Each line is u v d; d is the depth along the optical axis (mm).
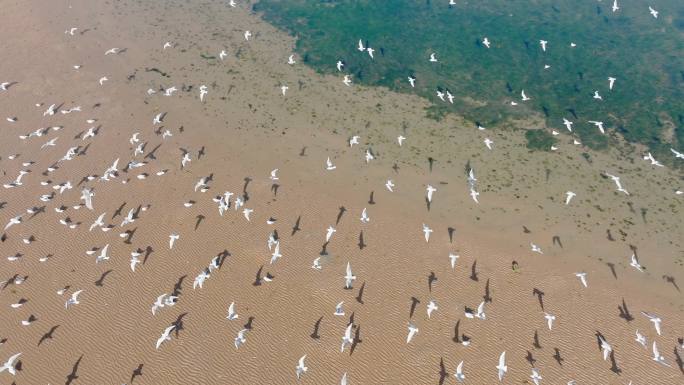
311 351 36281
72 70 62156
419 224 45156
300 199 47469
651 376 34812
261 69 63781
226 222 45219
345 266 41781
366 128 55500
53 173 49406
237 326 37812
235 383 34688
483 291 40000
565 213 46125
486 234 44344
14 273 41062
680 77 61031
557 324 37781
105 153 51656
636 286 40344
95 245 43156
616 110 57406
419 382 34562
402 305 39062
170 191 47938
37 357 36062
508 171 50438
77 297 39500
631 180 49312
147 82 60812
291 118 56719
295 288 40188
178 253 42719
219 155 51906
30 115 55844
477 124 56312
